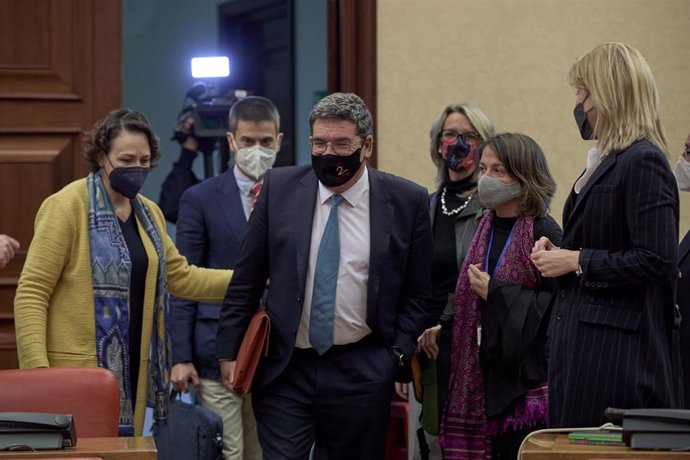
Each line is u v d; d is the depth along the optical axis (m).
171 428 6.02
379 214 5.23
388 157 7.18
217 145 8.52
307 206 5.23
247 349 5.14
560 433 3.88
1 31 6.90
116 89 7.00
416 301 5.38
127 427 5.10
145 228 5.29
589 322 4.36
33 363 4.88
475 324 5.57
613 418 3.56
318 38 10.46
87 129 6.97
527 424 5.38
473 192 5.84
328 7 7.27
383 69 7.18
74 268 5.07
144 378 5.21
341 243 5.20
